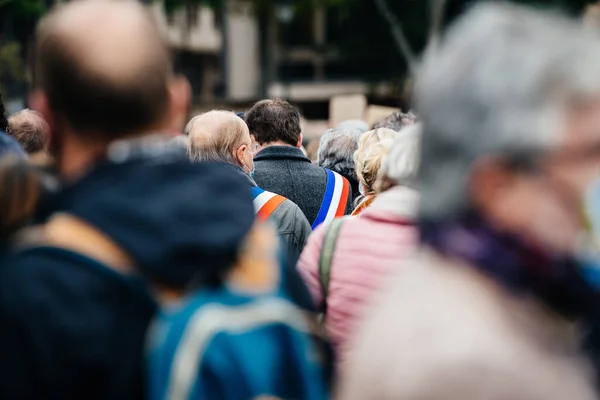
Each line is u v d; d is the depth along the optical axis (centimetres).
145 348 178
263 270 195
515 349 151
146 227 180
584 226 160
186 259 180
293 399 184
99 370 174
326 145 638
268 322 183
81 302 175
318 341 209
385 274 314
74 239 182
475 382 147
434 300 155
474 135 154
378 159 422
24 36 3500
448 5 3073
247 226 188
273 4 4162
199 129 496
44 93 198
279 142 564
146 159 193
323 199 548
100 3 197
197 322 176
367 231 326
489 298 155
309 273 335
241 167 498
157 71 195
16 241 197
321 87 4681
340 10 3978
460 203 159
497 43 155
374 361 157
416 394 149
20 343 172
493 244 156
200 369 174
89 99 191
